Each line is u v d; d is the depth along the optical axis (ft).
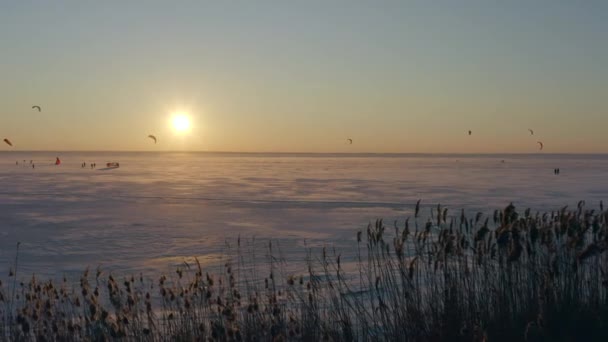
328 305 21.91
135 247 62.49
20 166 397.80
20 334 17.46
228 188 166.20
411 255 38.09
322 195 138.21
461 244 17.95
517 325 16.29
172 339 17.34
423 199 124.47
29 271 48.32
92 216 94.43
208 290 17.90
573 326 16.20
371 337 17.43
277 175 254.06
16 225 82.79
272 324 16.81
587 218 19.06
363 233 70.28
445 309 16.71
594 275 18.39
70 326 16.83
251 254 53.72
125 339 16.55
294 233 72.69
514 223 16.65
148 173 279.90
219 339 15.26
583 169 333.01
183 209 105.81
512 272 18.19
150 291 34.04
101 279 36.24
